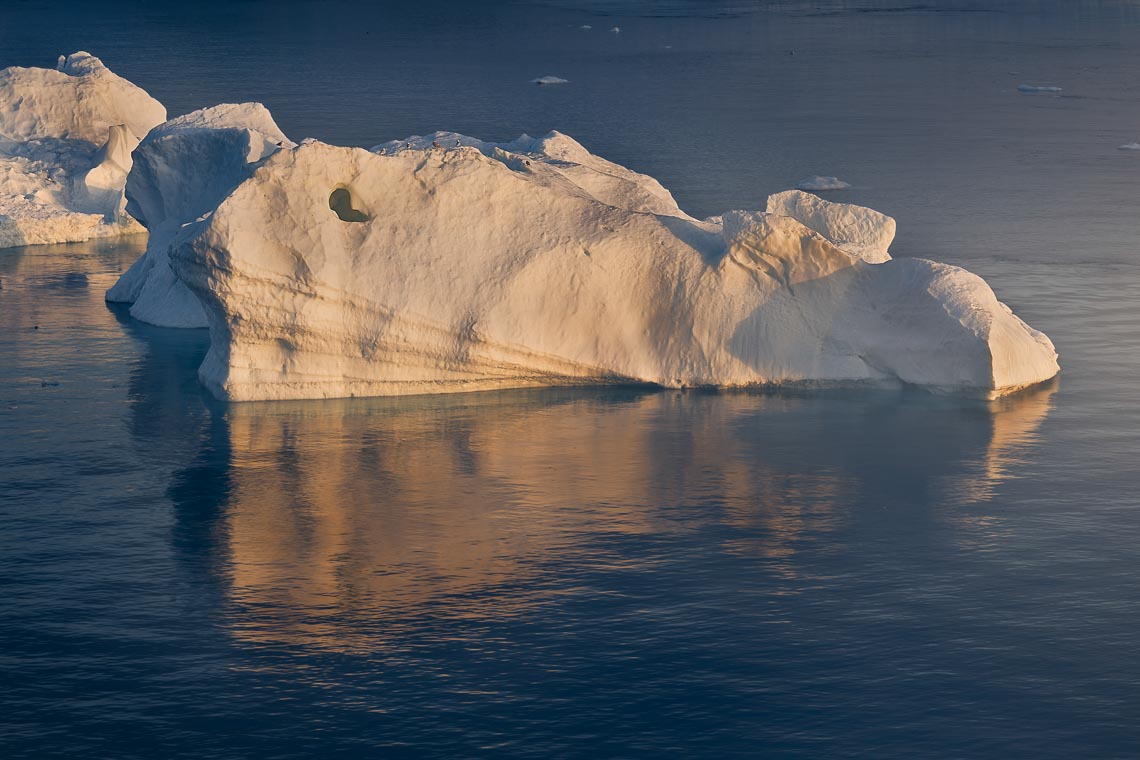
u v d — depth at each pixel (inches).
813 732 2028.8
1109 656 2223.2
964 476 2992.1
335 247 3479.3
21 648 2281.0
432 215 3577.8
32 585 2509.8
